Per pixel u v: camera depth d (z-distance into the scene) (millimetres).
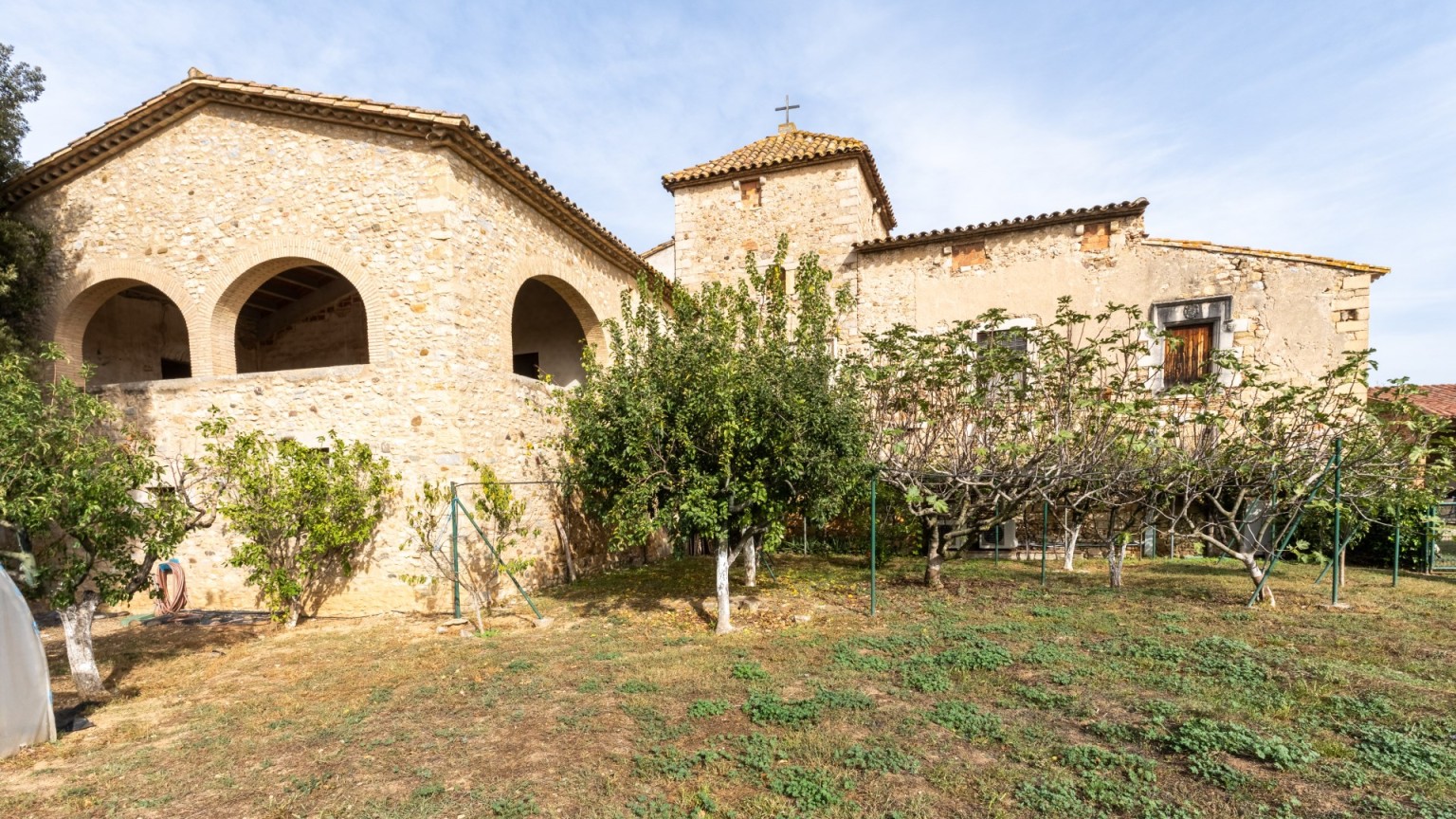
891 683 5781
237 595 9469
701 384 7367
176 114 9703
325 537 8422
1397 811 3529
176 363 13602
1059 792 3816
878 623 7930
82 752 4891
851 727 4836
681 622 8289
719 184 16266
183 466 9102
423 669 6598
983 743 4523
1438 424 8250
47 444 5512
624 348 8383
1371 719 4742
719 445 7504
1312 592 9258
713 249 16266
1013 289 13695
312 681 6395
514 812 3777
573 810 3818
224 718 5477
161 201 9812
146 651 7559
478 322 9461
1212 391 9422
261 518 8383
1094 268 13211
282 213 9391
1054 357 9945
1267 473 8695
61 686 6445
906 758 4262
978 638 6969
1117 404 8641
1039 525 13742
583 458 8648
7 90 9500
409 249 8961
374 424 8984
